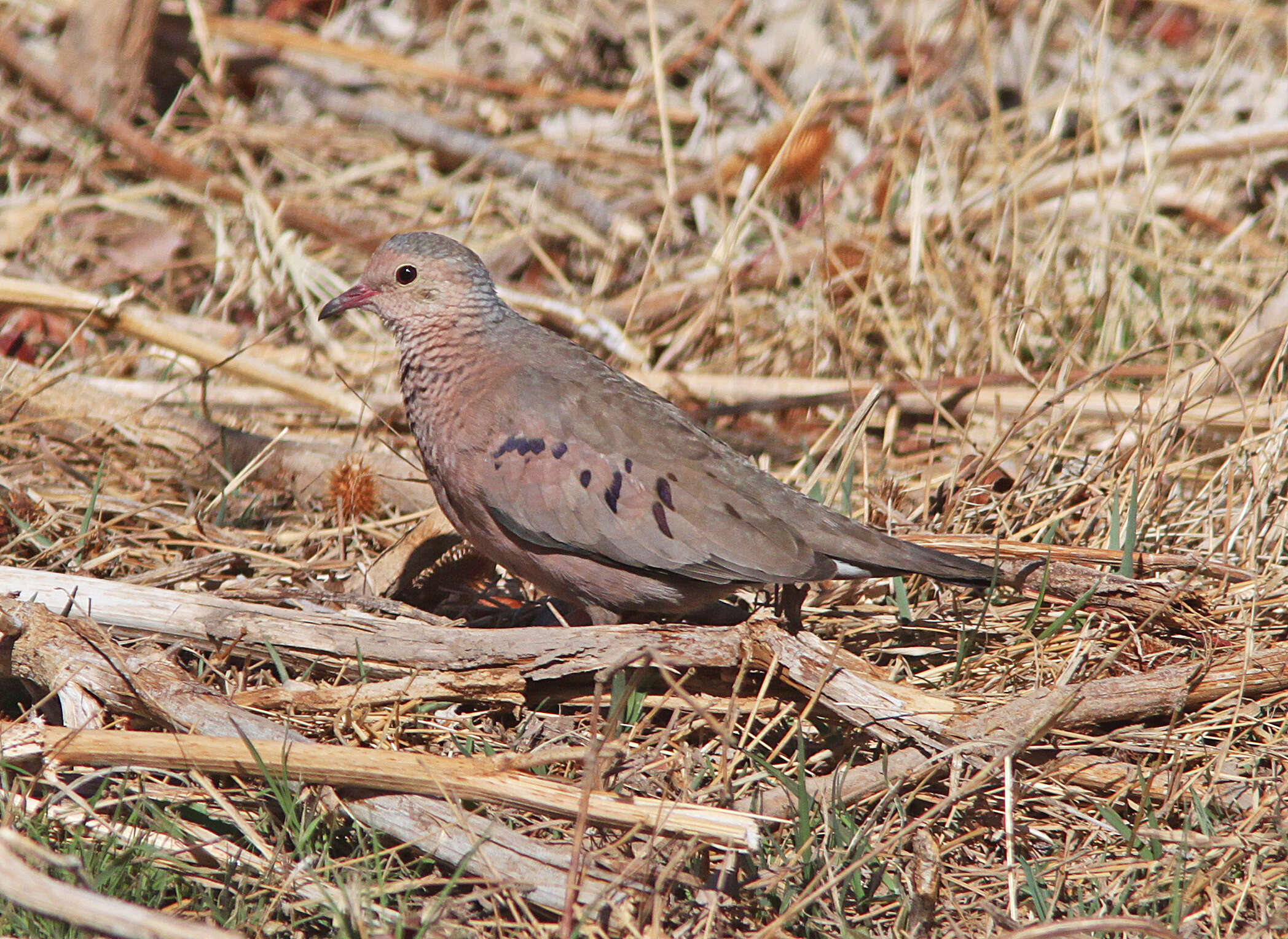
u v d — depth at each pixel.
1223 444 11.72
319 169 16.09
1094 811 7.91
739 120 17.36
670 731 7.96
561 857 6.84
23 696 8.30
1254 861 7.20
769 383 12.69
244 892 6.78
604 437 8.93
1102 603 9.05
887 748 8.03
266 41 17.00
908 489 11.18
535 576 9.37
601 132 17.30
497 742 8.19
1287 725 8.36
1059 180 15.38
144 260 14.60
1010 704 7.99
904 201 15.28
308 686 8.21
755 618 8.47
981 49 17.38
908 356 13.36
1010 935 6.23
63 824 6.98
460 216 15.68
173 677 7.64
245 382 12.68
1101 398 11.74
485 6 19.03
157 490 11.12
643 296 14.30
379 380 13.16
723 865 6.87
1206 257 14.65
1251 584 9.49
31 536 9.59
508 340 9.41
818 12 18.47
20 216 14.48
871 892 7.02
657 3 18.88
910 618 9.38
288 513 11.04
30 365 12.59
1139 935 6.75
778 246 14.34
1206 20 18.91
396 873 7.11
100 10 15.62
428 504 11.06
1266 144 15.16
